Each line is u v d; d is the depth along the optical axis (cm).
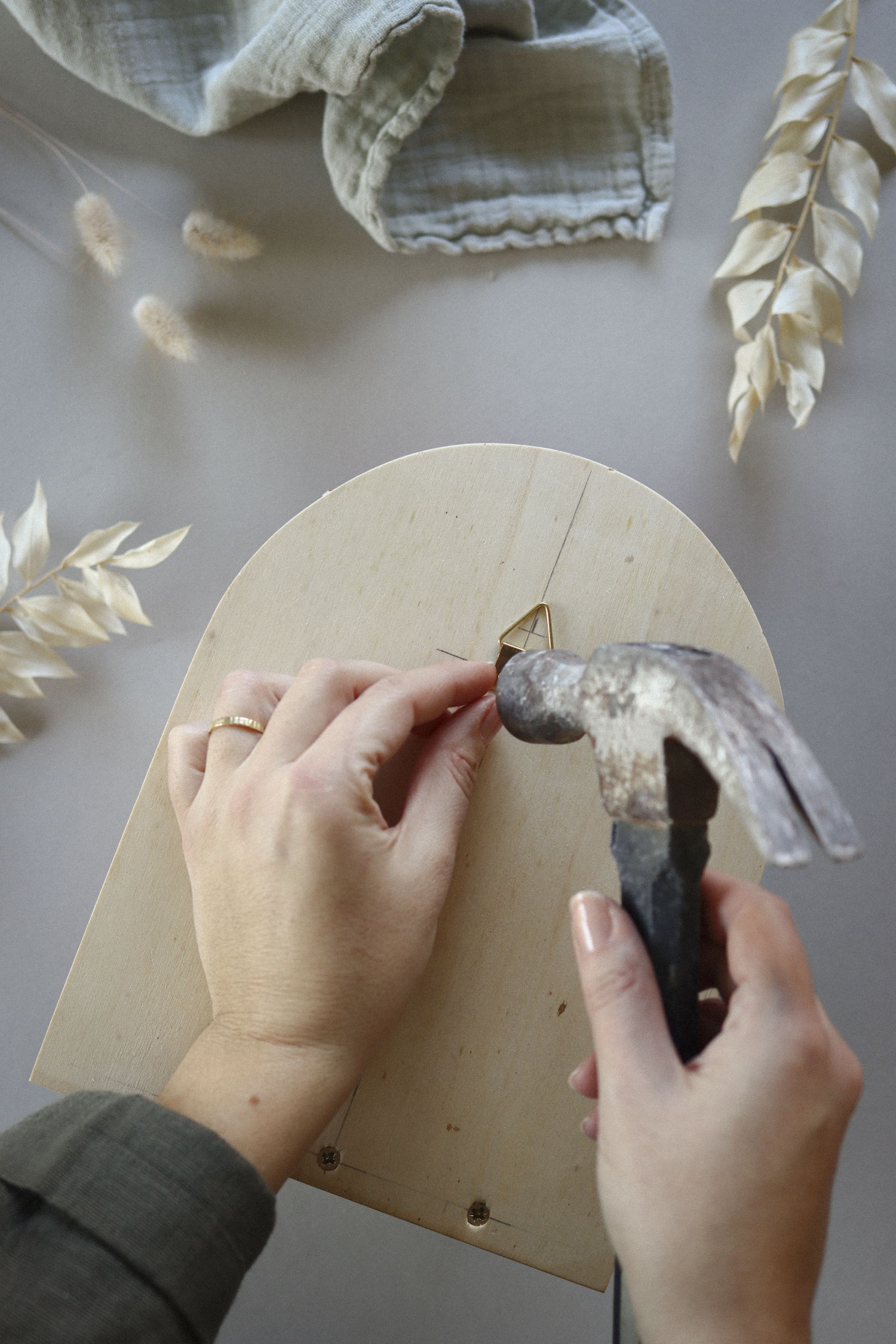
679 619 67
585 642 67
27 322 103
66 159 101
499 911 64
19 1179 43
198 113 96
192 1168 44
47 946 102
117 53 93
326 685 57
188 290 103
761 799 31
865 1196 100
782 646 102
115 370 103
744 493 102
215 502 104
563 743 49
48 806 103
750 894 46
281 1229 100
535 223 100
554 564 68
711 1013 52
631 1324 64
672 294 102
